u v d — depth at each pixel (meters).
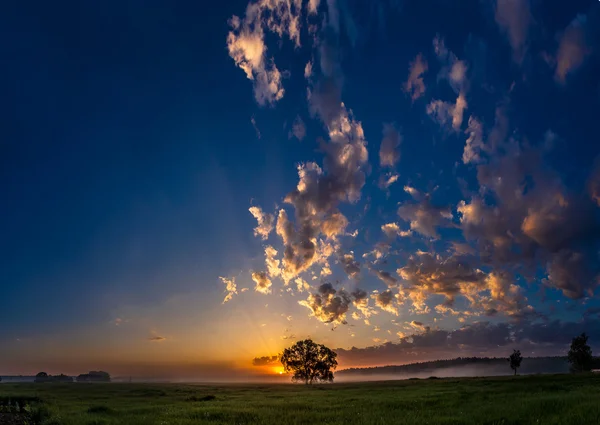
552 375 62.19
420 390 46.81
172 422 20.67
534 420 16.48
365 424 18.30
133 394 55.94
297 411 24.23
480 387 44.97
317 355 130.88
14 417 24.36
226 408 26.98
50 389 62.59
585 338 106.31
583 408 18.12
